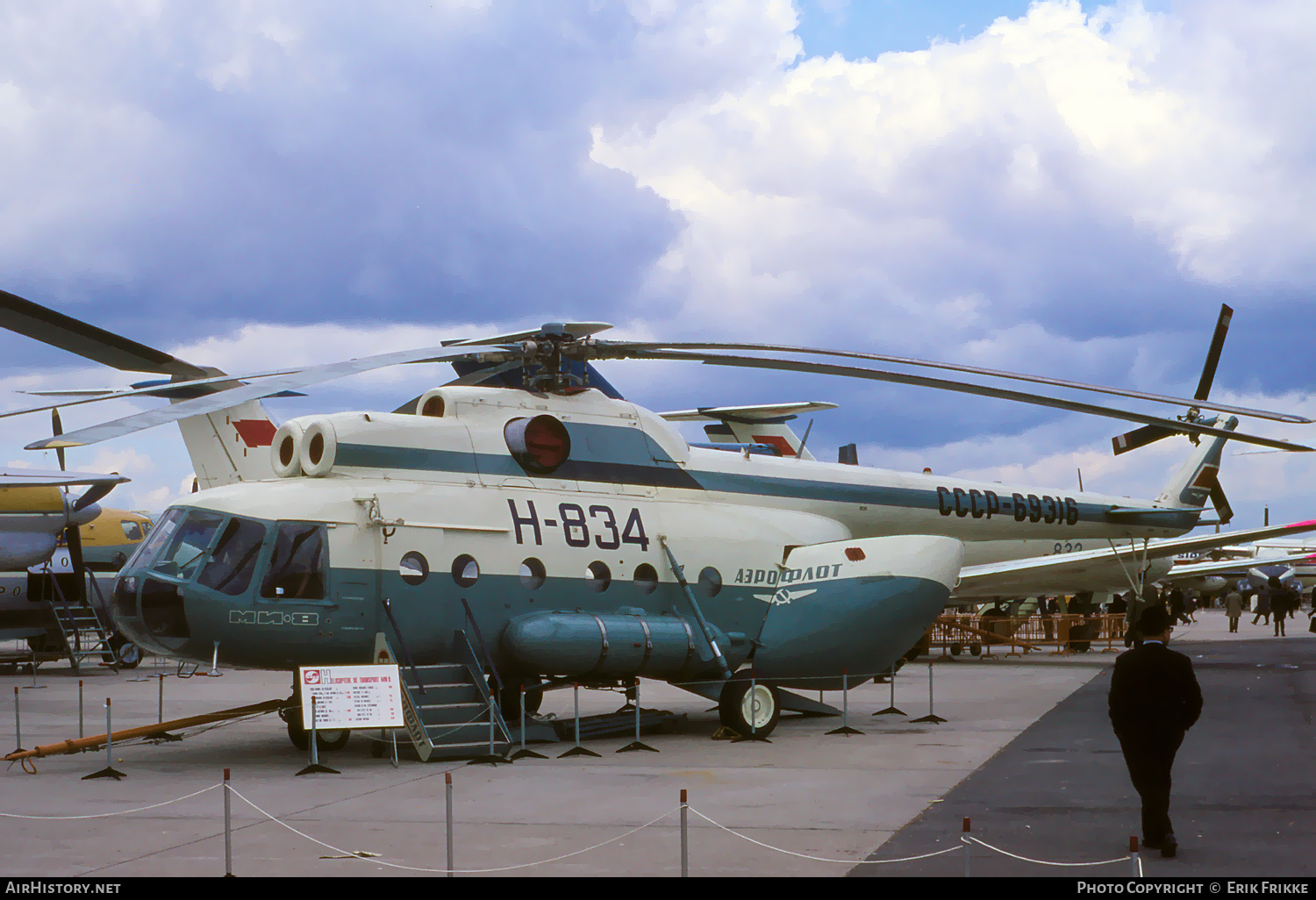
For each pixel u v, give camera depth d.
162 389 13.42
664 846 9.13
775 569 17.38
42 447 10.00
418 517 14.70
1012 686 23.52
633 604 16.17
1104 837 9.38
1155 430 22.81
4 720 19.05
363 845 9.18
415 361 13.80
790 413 31.59
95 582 31.91
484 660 14.95
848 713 18.88
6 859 8.73
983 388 15.11
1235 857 8.65
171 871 8.31
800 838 9.40
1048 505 25.84
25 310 14.45
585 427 16.58
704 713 19.42
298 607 13.88
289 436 14.95
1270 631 50.66
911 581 17.44
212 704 21.34
